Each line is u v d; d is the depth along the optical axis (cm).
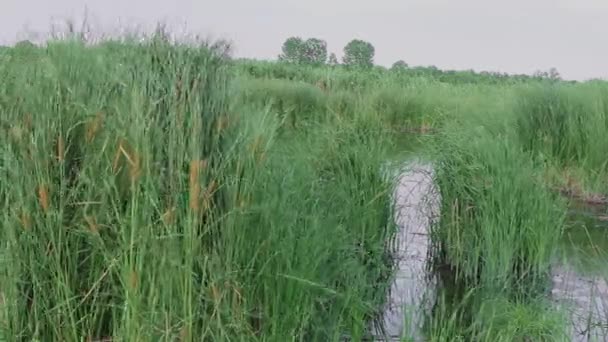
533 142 1041
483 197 685
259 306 436
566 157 1049
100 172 411
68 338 392
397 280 654
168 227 391
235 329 410
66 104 412
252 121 465
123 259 396
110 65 437
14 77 432
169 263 390
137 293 383
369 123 848
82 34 446
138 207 394
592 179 997
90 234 398
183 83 425
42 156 399
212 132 440
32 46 441
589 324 519
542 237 661
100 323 401
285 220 464
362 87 2139
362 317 509
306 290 446
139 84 425
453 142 773
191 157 415
